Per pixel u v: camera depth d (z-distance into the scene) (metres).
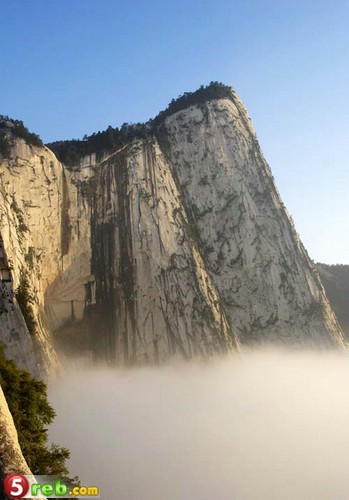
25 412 23.39
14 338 49.16
